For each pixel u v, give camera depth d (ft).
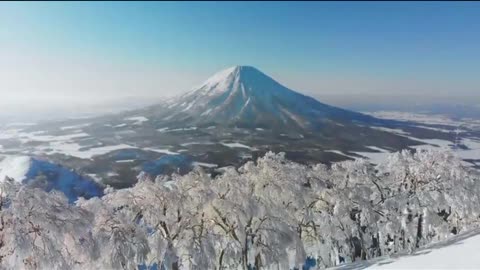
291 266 87.30
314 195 88.94
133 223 67.26
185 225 72.43
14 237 52.95
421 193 92.48
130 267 65.05
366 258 92.12
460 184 97.66
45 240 56.34
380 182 99.04
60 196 63.93
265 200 80.79
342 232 89.66
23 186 58.70
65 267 57.36
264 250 75.25
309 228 93.86
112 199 73.92
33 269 55.47
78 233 60.39
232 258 76.59
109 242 62.69
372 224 92.79
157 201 73.20
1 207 56.95
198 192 74.74
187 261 72.54
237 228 74.84
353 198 90.17
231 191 76.59
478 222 105.70
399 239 103.96
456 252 59.88
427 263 56.13
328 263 92.68
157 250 68.44
